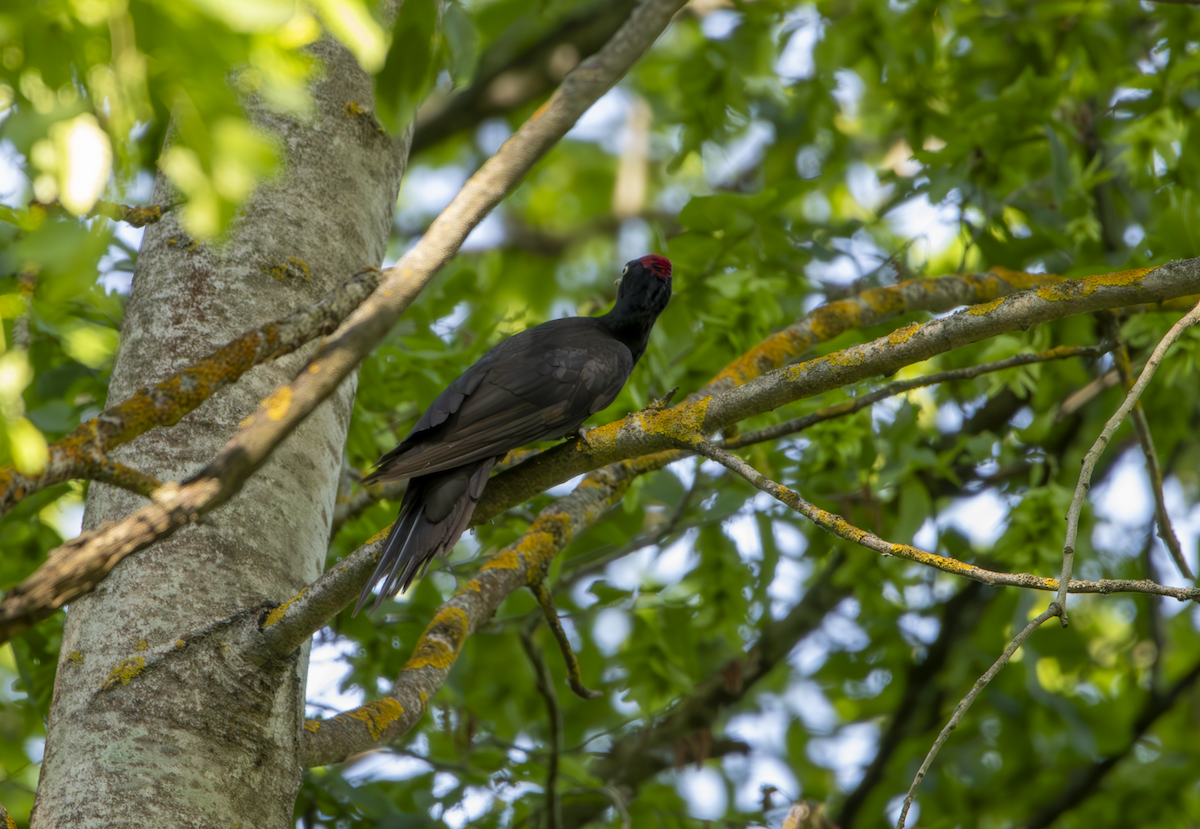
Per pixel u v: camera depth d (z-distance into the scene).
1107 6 12.47
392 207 7.39
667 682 10.99
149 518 3.85
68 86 3.82
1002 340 10.27
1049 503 10.04
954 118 11.99
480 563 10.95
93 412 10.08
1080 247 10.97
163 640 5.56
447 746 12.09
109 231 3.92
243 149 3.41
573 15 17.70
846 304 8.64
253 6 3.29
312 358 4.21
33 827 5.30
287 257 6.53
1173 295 5.47
